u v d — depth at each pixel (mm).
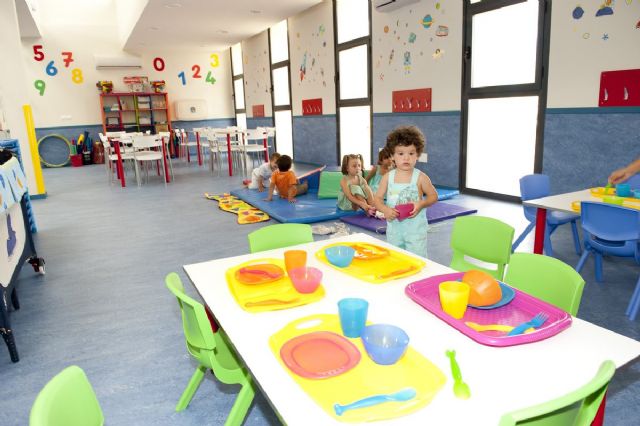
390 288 1300
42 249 3742
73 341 2221
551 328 1008
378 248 1630
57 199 5914
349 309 997
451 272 1396
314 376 860
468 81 4938
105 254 3547
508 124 4789
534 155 4391
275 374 887
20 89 5664
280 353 946
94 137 10430
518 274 1434
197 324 1236
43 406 728
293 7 6887
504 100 4762
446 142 5324
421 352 957
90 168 9367
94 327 2355
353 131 7344
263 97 9883
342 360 924
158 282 2932
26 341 2236
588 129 3861
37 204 5617
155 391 1806
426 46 5344
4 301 2014
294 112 8570
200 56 11219
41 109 9867
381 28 5953
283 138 9656
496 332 1033
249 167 8344
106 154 8141
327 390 827
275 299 1224
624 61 3527
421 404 780
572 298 1222
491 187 5051
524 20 4473
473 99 4941
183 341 2184
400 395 803
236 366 1373
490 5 4508
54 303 2674
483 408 777
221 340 1486
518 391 823
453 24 4953
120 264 3303
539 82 4207
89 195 6113
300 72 8102
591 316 2227
